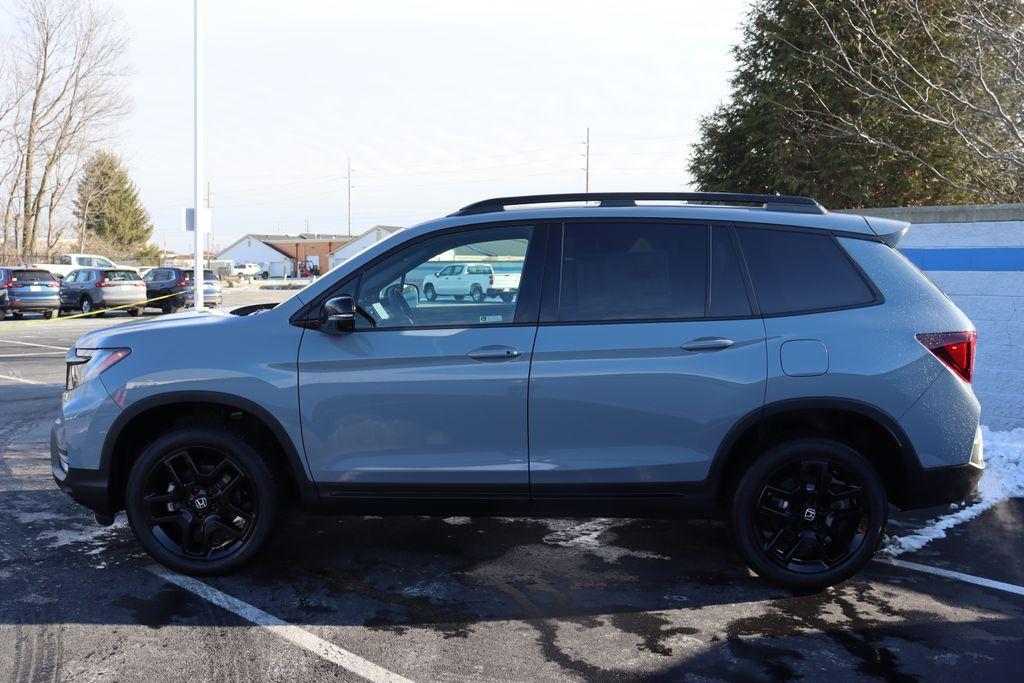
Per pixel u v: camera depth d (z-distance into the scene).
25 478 6.36
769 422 4.19
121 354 4.32
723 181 28.75
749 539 4.22
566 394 4.11
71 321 25.28
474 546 4.91
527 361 4.12
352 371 4.19
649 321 4.15
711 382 4.09
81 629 3.76
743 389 4.09
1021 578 4.46
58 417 4.54
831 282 4.23
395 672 3.40
